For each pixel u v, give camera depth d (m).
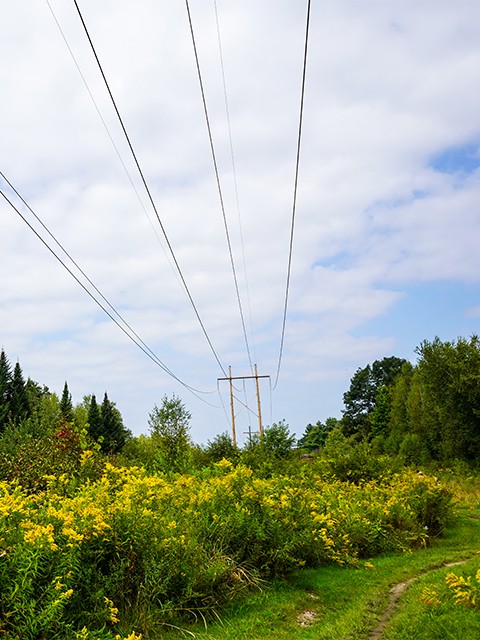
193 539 7.54
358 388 86.19
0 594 5.26
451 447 35.06
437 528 13.91
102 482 8.12
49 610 5.11
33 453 11.44
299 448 22.89
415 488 14.41
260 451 21.36
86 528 6.35
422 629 5.95
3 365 51.38
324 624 6.66
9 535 5.75
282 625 6.64
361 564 10.08
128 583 6.64
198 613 6.99
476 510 18.30
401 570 9.61
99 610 5.95
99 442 11.94
